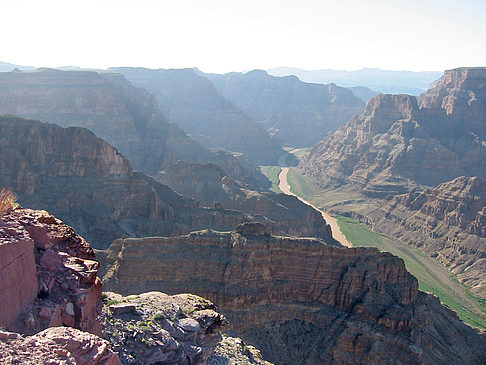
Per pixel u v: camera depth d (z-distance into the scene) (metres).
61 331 22.72
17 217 29.38
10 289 24.11
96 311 30.00
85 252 32.97
